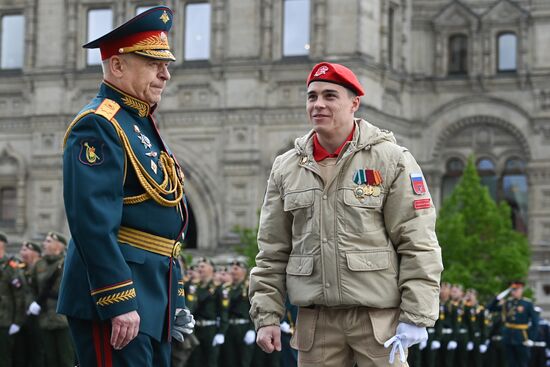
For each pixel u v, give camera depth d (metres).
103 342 12.24
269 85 73.12
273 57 73.06
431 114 79.81
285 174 13.68
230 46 73.56
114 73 12.77
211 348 35.03
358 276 13.07
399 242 13.25
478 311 45.66
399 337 12.86
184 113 73.81
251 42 73.25
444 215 67.38
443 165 80.25
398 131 77.75
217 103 73.75
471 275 63.28
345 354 13.38
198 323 35.06
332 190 13.29
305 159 13.55
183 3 75.19
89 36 77.06
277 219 13.79
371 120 72.62
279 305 13.79
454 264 62.81
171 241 12.84
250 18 73.31
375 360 13.09
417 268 13.02
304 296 13.30
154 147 12.83
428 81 80.00
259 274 13.83
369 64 72.25
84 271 12.28
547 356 50.25
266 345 13.66
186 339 31.19
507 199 79.62
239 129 73.06
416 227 13.16
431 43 80.50
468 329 45.06
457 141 80.31
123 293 11.91
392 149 13.38
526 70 79.25
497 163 79.62
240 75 73.25
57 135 76.50
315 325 13.38
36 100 76.75
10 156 77.12
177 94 74.44
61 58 76.62
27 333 32.09
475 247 64.25
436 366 43.94
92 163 12.16
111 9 76.75
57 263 30.50
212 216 73.12
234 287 36.19
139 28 12.74
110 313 11.87
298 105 72.38
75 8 76.62
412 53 80.50
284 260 13.85
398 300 13.17
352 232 13.17
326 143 13.56
